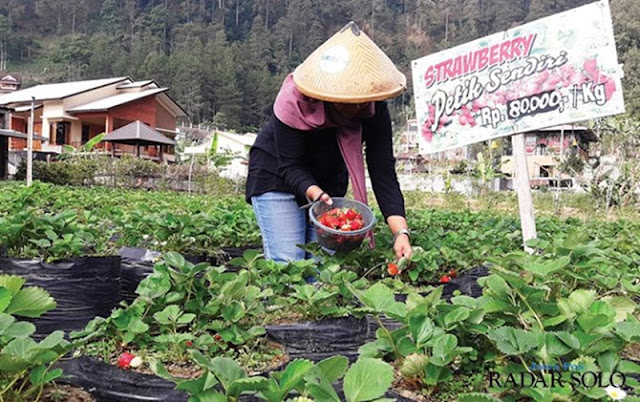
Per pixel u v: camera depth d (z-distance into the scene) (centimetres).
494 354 248
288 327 304
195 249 543
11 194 889
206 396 182
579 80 488
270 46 12688
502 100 520
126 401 238
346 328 306
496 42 523
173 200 1408
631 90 4641
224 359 190
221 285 319
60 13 13950
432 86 555
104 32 12825
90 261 409
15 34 12812
